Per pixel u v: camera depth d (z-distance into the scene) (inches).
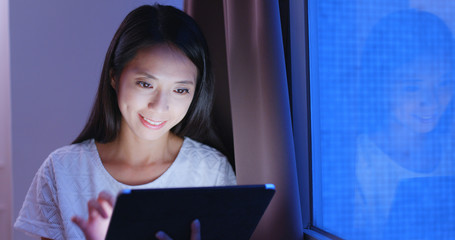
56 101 86.8
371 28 38.2
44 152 87.2
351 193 41.4
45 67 86.0
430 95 33.8
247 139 43.4
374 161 38.6
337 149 42.9
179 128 51.6
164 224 29.2
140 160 49.4
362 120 39.7
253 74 42.8
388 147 37.2
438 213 34.1
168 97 42.9
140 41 41.7
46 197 47.7
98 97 49.6
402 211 36.4
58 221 47.8
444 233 33.7
